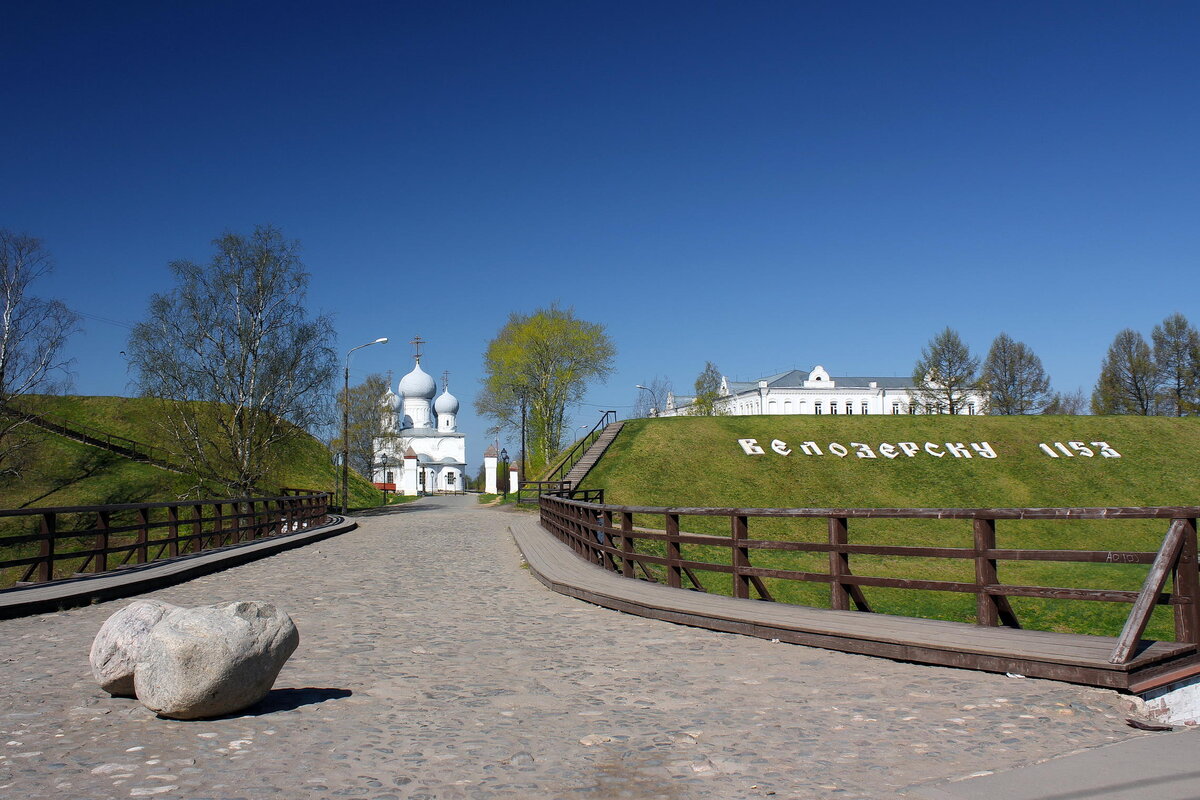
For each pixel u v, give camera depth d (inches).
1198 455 1828.2
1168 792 180.5
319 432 1838.1
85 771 198.8
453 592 562.6
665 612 430.6
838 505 1641.2
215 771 199.6
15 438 1846.7
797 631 357.7
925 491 1699.1
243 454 1738.4
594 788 190.1
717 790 188.1
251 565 767.7
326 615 460.4
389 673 312.5
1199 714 270.8
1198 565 281.1
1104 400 2920.8
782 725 238.2
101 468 2033.7
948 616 955.3
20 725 237.0
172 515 768.3
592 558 703.1
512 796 185.2
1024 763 202.4
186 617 249.1
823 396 4141.2
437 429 4798.2
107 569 649.0
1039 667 279.1
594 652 352.5
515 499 2401.6
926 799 180.2
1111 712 245.1
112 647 260.2
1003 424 1996.8
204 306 1720.0
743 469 1774.1
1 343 1750.7
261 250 1761.8
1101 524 1514.5
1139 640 283.6
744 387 4569.4
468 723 243.3
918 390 2795.3
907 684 281.7
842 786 189.0
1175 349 2751.0
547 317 2728.8
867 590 1058.1
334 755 212.7
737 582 462.3
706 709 257.8
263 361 1765.5
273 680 258.2
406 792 187.3
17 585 552.7
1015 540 1470.2
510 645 369.7
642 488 1685.5
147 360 1679.4
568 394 2746.1
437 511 2059.5
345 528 1312.7
